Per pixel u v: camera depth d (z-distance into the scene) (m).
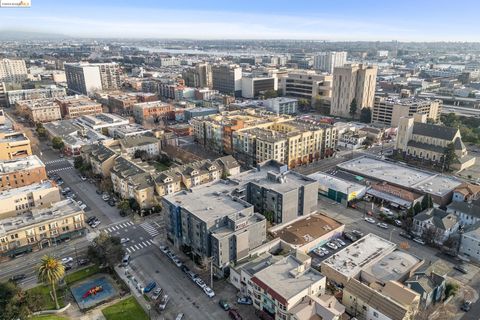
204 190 144.75
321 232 139.50
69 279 118.75
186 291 113.62
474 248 127.31
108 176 192.38
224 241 115.62
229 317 103.06
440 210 145.62
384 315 94.94
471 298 108.12
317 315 93.88
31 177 175.25
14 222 135.12
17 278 118.56
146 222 154.75
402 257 120.06
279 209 142.50
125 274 121.31
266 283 100.00
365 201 173.50
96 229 148.88
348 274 112.06
